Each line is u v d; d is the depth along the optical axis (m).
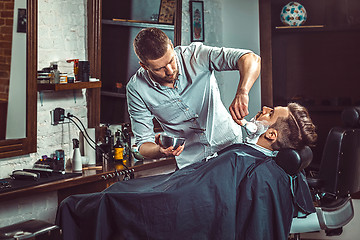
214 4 4.91
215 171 2.34
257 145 2.52
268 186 2.31
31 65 3.16
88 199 2.41
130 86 2.89
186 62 2.72
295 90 5.08
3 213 3.11
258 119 2.55
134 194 2.34
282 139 2.47
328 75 5.01
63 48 3.47
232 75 5.09
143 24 3.98
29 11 3.13
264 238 2.29
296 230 2.61
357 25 4.70
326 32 4.98
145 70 2.81
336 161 3.14
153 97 2.84
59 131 3.48
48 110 3.39
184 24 4.55
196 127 2.89
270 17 4.71
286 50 5.08
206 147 2.92
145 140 2.96
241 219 2.30
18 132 3.15
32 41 3.16
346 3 4.79
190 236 2.31
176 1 4.21
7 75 3.07
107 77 3.75
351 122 3.22
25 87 3.16
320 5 4.98
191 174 2.40
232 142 2.90
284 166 2.37
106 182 3.35
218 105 2.87
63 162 3.30
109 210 2.38
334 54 4.98
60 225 2.48
